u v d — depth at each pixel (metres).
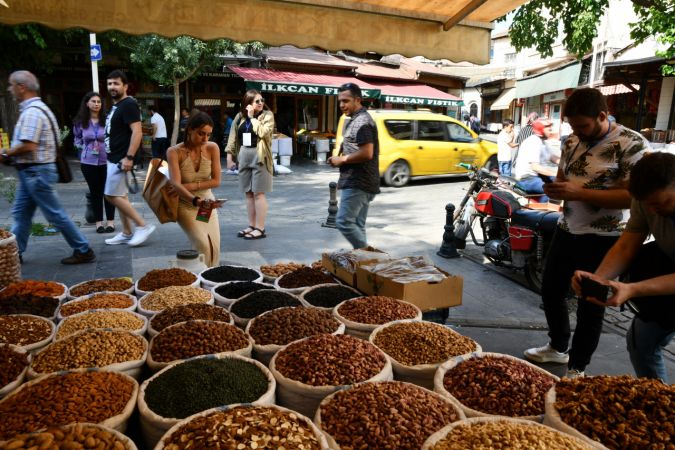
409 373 2.83
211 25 4.05
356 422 2.22
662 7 4.73
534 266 5.41
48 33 14.91
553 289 3.62
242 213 9.25
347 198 4.92
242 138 7.22
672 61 11.18
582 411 2.10
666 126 13.62
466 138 13.84
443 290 3.81
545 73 17.78
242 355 2.94
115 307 3.64
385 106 22.22
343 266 4.34
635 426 1.95
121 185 6.30
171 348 2.93
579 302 3.34
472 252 7.03
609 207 3.06
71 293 4.04
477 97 31.22
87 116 6.90
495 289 5.57
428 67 22.73
